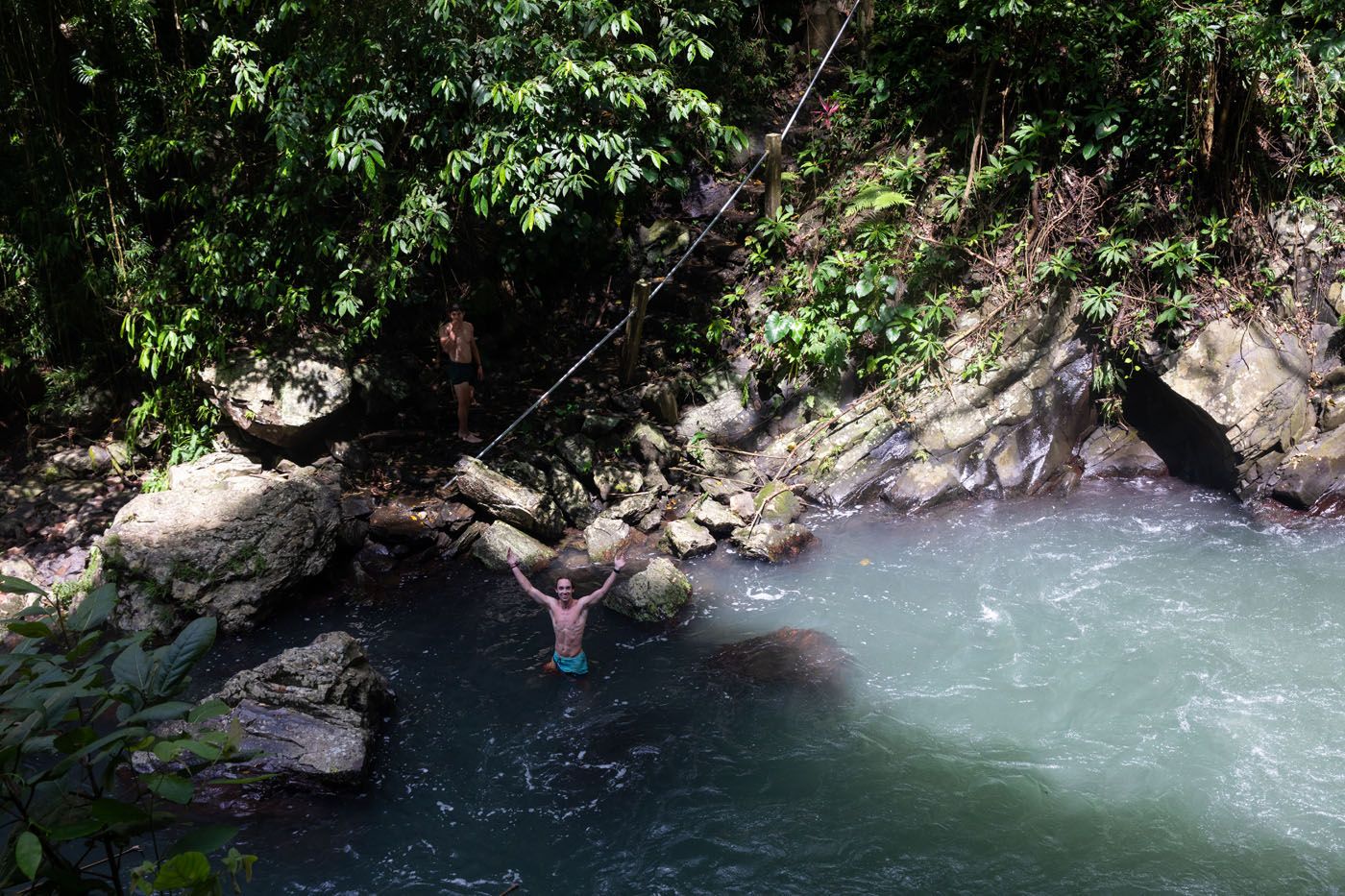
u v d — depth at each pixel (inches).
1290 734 347.9
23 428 542.6
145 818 107.6
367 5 473.7
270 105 486.6
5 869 102.3
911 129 619.2
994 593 446.3
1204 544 476.4
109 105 533.6
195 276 513.7
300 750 335.6
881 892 290.5
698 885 295.1
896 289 578.6
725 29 629.6
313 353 538.9
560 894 293.9
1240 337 521.3
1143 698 370.6
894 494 532.4
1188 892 286.2
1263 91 530.3
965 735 357.1
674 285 648.4
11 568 460.1
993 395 547.2
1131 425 561.6
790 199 644.1
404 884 297.9
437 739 363.3
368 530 494.3
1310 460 501.0
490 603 454.9
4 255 513.3
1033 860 300.4
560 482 533.3
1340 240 523.8
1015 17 572.1
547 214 472.4
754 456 561.0
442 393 600.7
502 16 452.8
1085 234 561.9
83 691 109.5
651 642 421.7
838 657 403.9
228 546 442.9
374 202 511.5
